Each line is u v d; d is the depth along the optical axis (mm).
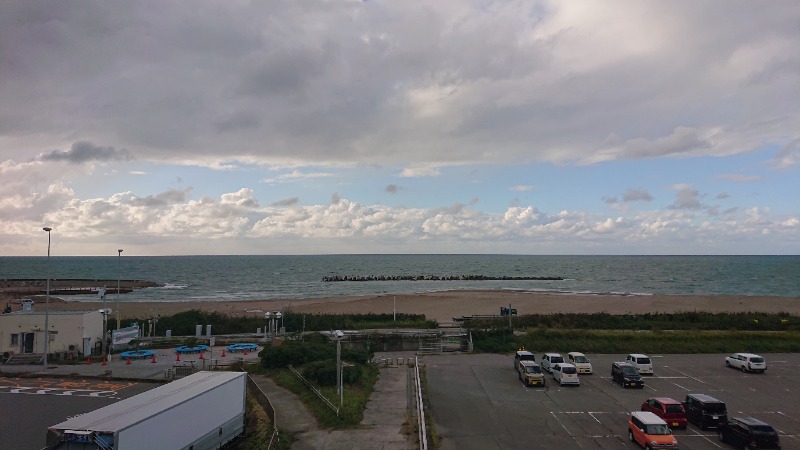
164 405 21391
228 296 130125
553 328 63062
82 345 50125
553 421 30531
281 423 28875
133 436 18828
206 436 23906
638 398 35812
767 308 91500
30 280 183000
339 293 138125
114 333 52938
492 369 45438
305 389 35375
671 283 164875
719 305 95812
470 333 56531
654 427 25703
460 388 38344
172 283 181000
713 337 56219
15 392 37281
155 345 56438
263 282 185125
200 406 23422
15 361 47000
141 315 83125
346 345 53000
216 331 66438
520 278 194000
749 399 35594
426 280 192125
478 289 145375
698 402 30219
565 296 114125
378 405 32688
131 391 37781
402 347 55469
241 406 27797
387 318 72875
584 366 43406
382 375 42094
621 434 28219
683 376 42812
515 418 31062
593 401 35000
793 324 64562
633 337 56312
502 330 57938
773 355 52125
